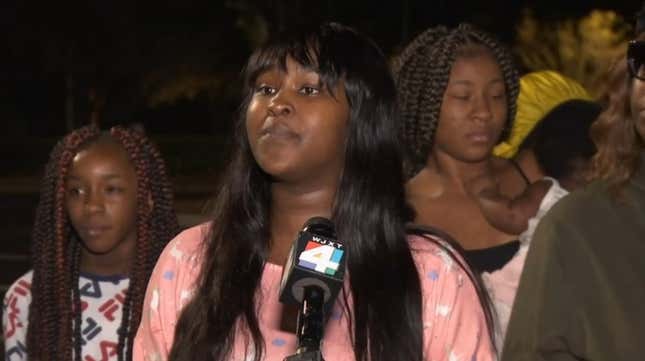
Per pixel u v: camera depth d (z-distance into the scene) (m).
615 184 2.68
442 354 2.45
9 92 39.34
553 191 3.71
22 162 32.19
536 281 2.68
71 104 35.53
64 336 3.50
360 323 2.40
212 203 2.70
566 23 30.12
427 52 3.72
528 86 4.08
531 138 3.99
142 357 2.57
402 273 2.44
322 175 2.51
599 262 2.63
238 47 38.56
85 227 3.49
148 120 42.44
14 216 20.27
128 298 3.51
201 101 42.88
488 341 2.49
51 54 35.81
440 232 2.57
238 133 2.62
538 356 2.65
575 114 3.91
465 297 2.47
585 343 2.63
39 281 3.55
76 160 3.52
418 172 3.84
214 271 2.52
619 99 2.78
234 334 2.46
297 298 2.21
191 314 2.48
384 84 2.51
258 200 2.59
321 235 2.22
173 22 37.59
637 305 2.58
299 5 33.69
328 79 2.46
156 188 3.58
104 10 36.00
